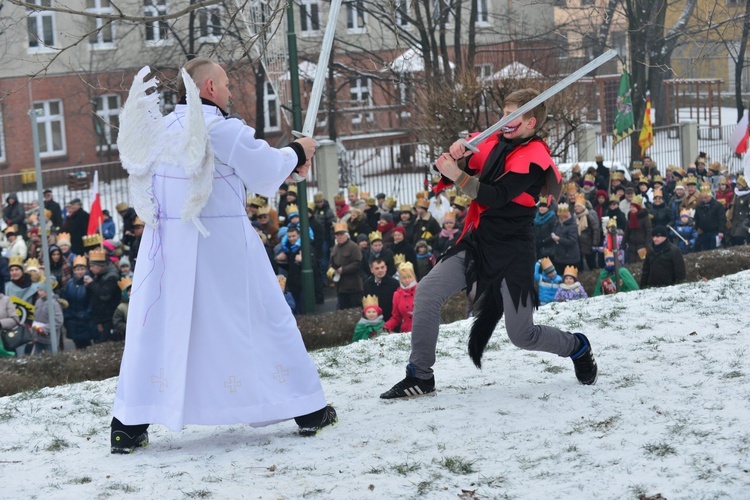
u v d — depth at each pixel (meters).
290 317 4.88
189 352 4.65
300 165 4.82
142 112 4.65
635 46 25.08
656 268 11.58
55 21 30.66
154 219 4.68
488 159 5.22
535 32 30.20
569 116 17.89
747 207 17.75
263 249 4.84
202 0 7.75
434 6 26.42
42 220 12.01
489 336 5.31
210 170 4.56
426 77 21.56
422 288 5.44
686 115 42.03
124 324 12.96
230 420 4.66
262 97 30.67
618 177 20.69
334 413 5.12
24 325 12.42
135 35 30.50
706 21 12.85
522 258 5.25
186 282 4.63
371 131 31.59
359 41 29.66
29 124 32.09
